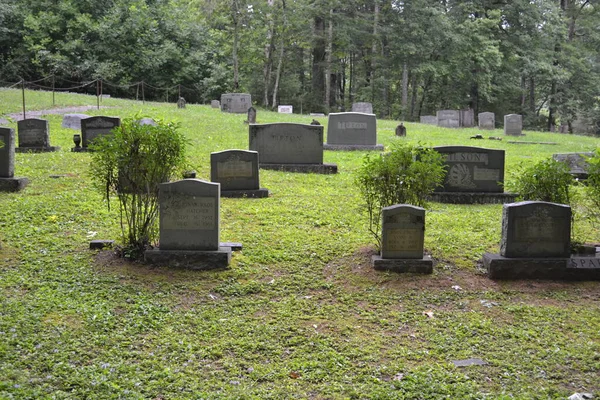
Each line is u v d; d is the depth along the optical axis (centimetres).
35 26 4200
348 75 6550
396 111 5319
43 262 877
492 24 4434
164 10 4828
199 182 878
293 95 5225
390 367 629
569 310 778
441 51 4766
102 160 909
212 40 4944
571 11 5053
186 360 638
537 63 4503
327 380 603
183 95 4884
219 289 817
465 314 764
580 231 1102
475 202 1361
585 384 601
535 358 653
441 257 945
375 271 883
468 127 3584
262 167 1675
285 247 980
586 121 5194
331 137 2161
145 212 904
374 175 943
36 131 1766
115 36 4378
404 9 4719
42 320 698
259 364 635
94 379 580
